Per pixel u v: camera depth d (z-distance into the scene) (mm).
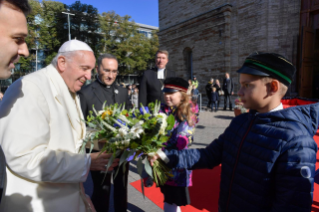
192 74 13672
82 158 1123
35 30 26203
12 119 948
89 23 29281
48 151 1024
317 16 8859
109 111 1332
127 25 30828
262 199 1009
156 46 34938
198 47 12609
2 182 892
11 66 791
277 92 1005
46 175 995
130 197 2826
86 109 2133
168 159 1294
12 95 991
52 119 1114
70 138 1194
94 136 1301
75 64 1246
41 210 1047
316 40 11398
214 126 7156
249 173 1065
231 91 10516
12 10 719
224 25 10898
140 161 1270
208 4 11781
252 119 1128
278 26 9328
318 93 10766
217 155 1357
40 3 26969
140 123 1190
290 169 903
